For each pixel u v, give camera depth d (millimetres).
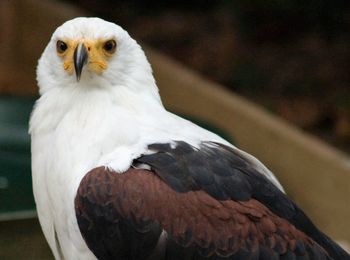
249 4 21156
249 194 8906
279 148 16812
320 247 8984
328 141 18547
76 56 9336
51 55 9617
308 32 21391
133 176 8867
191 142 9242
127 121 9273
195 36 21656
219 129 15992
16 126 14445
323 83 19875
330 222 16125
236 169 9055
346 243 15406
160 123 9398
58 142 9258
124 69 9547
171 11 22812
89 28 9469
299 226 9016
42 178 9430
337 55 20641
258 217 8812
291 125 18391
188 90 18047
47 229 9562
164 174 8852
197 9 22766
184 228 8750
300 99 19484
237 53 20984
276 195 9055
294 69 20297
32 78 20156
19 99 15164
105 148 9125
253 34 21406
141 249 8836
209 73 20500
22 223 12391
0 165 13453
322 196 16234
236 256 8742
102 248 8945
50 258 12531
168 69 18359
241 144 17344
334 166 16062
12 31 20422
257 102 19531
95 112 9344
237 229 8773
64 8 20344
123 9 22750
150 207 8781
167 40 21609
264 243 8781
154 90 9695
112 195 8836
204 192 8828
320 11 20906
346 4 20891
